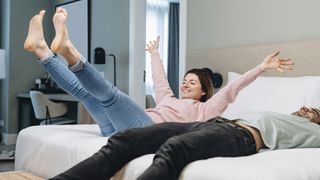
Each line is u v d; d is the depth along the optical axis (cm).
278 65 202
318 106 226
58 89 543
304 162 128
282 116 176
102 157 136
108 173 137
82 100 190
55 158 184
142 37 456
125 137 143
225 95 215
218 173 115
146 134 148
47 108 469
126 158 143
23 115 571
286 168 119
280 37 286
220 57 319
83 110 431
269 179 108
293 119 177
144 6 457
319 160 134
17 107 567
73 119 500
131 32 451
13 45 562
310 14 268
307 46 264
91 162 134
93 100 188
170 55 764
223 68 317
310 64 262
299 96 234
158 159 122
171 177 121
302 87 238
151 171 116
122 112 180
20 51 569
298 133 172
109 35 490
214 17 333
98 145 165
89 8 526
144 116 189
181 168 125
